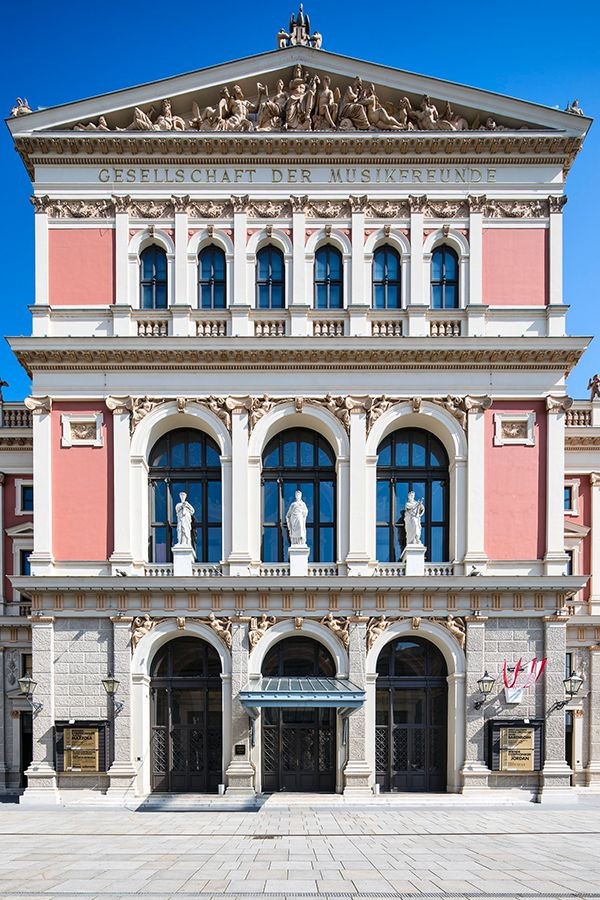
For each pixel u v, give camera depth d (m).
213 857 18.23
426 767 28.94
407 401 29.89
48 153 30.78
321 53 30.81
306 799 27.05
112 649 28.33
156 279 31.17
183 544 28.81
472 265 30.70
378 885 15.61
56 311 30.23
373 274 31.39
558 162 31.08
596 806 27.00
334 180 31.02
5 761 33.94
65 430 29.70
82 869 16.94
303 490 30.88
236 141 30.48
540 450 29.97
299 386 29.81
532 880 16.16
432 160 31.06
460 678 28.41
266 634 28.38
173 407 29.83
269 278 31.30
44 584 28.11
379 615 28.52
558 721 28.20
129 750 27.61
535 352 29.61
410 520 29.28
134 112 30.81
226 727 27.98
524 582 28.39
